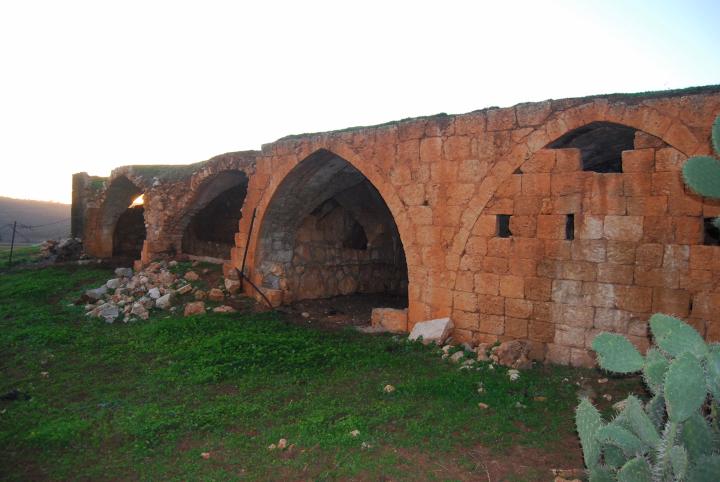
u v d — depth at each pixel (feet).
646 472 10.30
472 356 28.94
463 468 16.60
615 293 26.35
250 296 45.47
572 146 30.58
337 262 53.72
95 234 70.95
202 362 27.96
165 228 55.98
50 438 18.98
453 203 32.17
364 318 43.39
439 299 32.83
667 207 24.98
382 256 58.80
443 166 32.60
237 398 23.50
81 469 17.26
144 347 31.30
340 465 16.84
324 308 47.16
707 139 23.76
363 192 52.42
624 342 12.75
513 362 27.35
